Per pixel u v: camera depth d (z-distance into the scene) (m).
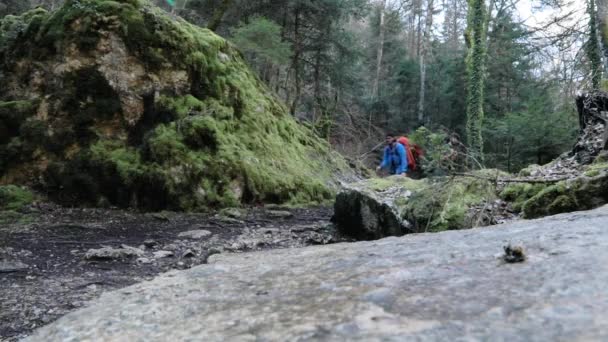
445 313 1.06
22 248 5.13
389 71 35.56
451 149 5.80
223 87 10.34
